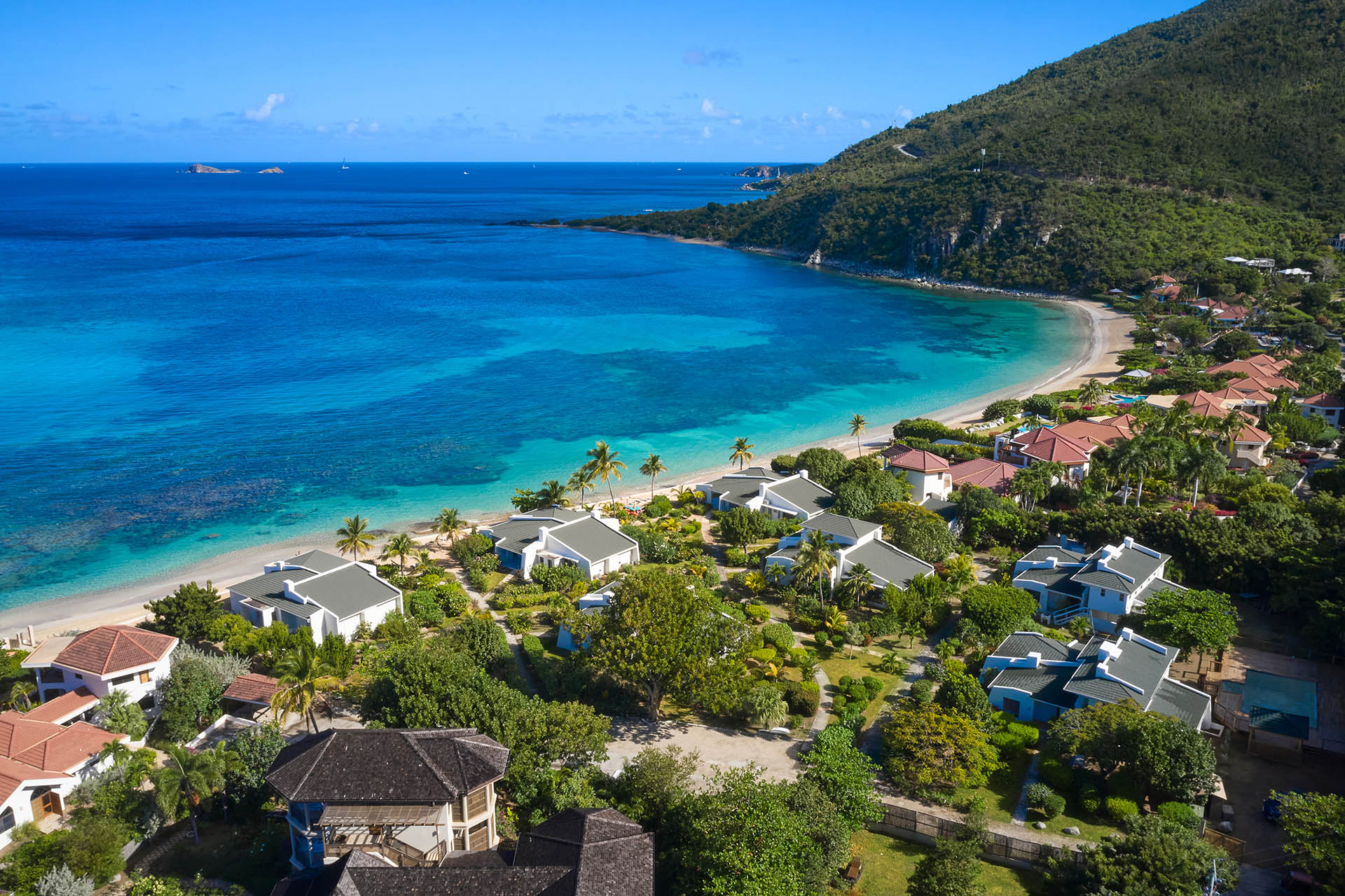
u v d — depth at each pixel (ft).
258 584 297.12
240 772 198.80
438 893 147.02
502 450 492.95
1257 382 543.80
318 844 172.86
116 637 247.70
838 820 178.60
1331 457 445.37
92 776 206.59
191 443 488.85
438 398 588.91
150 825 188.85
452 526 355.36
